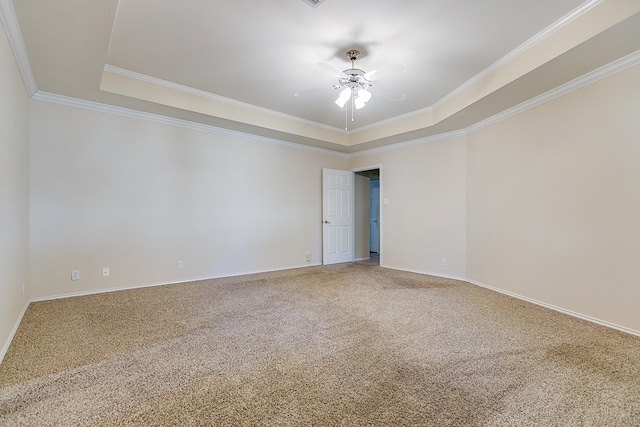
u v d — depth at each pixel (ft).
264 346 7.63
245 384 5.94
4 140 7.01
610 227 8.80
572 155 9.87
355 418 4.96
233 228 16.05
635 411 5.09
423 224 16.98
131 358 6.95
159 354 7.15
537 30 8.41
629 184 8.36
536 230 11.19
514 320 9.46
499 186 12.99
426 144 16.87
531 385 5.88
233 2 7.30
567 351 7.30
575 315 9.76
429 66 10.53
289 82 11.91
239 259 16.30
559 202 10.32
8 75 7.29
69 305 10.66
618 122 8.59
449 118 13.47
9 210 7.63
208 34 8.69
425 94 13.01
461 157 15.31
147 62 10.37
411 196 17.56
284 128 15.88
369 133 17.61
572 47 7.78
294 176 18.60
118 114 12.64
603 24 7.04
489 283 13.53
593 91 9.23
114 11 6.61
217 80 11.76
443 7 7.49
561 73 9.17
